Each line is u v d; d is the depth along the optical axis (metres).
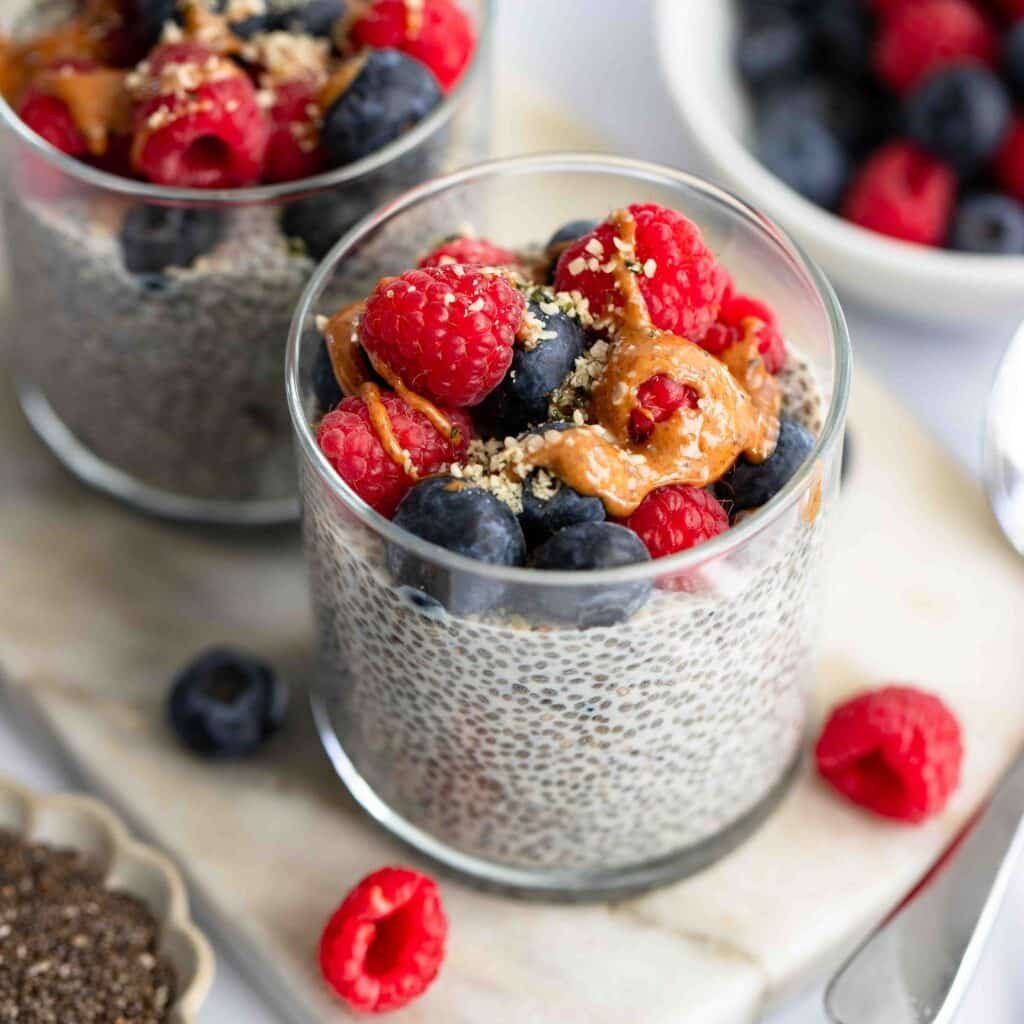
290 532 0.52
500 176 0.46
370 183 0.47
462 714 0.44
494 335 0.42
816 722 0.49
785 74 0.58
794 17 0.58
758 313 0.44
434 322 0.42
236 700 0.48
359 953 0.44
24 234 0.48
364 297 0.46
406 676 0.44
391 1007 0.45
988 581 0.50
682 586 0.42
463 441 0.43
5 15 0.50
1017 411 0.51
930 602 0.50
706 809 0.46
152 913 0.46
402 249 0.46
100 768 0.48
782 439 0.43
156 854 0.47
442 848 0.47
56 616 0.50
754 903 0.47
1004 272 0.52
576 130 0.56
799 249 0.44
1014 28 0.56
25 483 0.52
